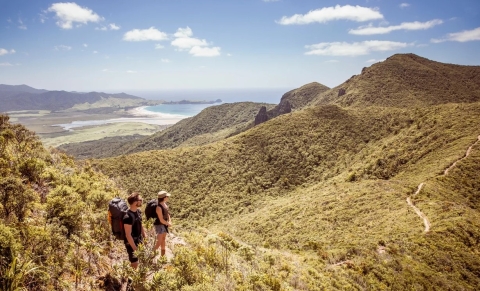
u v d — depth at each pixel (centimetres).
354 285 1429
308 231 3056
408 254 1900
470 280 1720
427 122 6644
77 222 683
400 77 17275
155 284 526
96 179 1422
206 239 1084
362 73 19775
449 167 4038
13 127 1284
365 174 5666
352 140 8488
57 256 530
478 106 6294
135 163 7700
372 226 2694
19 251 466
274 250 1736
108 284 525
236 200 6581
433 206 2812
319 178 7238
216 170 7750
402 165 5381
